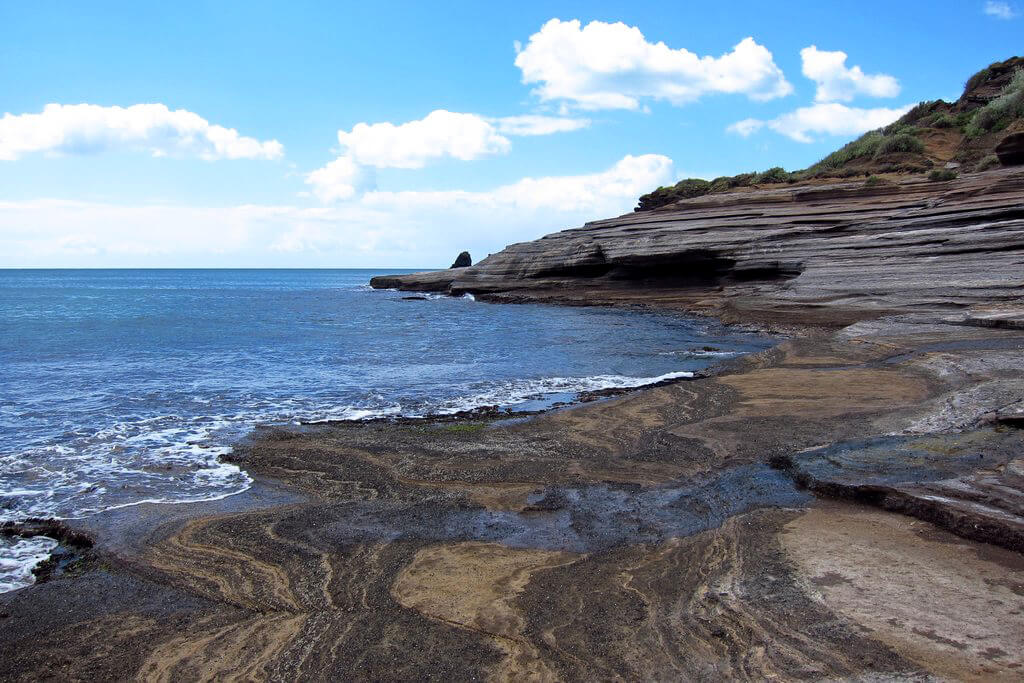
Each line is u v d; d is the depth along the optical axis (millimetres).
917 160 38844
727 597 4285
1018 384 9109
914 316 17203
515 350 19766
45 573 5379
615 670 3619
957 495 5332
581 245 39781
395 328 27578
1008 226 21484
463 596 4570
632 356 17859
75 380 15156
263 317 34938
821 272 24594
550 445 8547
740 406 10086
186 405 12242
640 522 5789
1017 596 4043
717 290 31953
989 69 47156
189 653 4047
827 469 6414
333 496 6859
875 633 3707
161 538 5816
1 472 8023
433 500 6598
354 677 3688
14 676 3896
